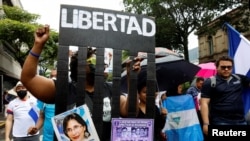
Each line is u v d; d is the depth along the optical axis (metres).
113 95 2.39
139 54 2.80
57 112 2.26
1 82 20.66
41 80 2.36
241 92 4.08
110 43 2.40
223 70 4.00
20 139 5.01
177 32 28.42
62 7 2.33
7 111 5.17
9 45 28.94
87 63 2.52
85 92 2.40
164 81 4.62
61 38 2.31
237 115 4.01
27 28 23.08
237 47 4.78
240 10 21.38
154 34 2.53
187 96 4.32
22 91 5.04
